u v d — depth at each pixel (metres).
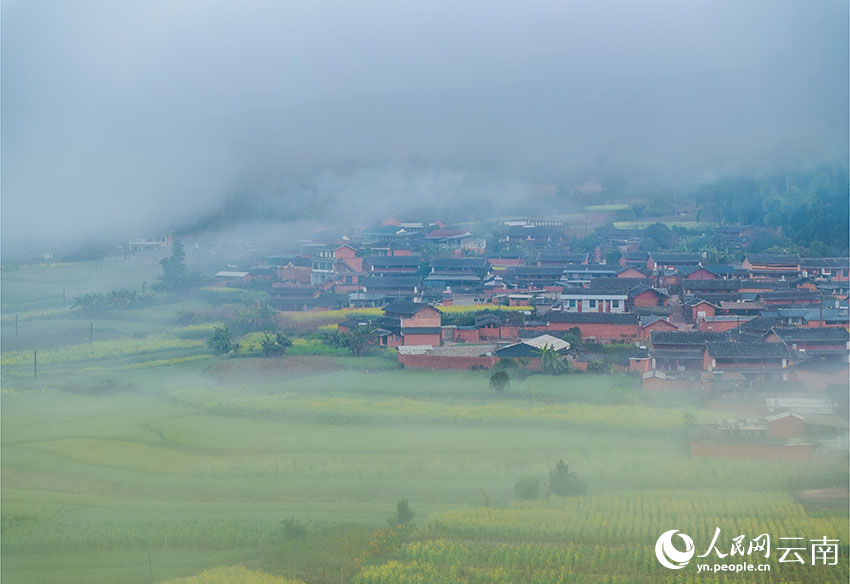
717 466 67.31
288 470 70.50
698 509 59.78
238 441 78.12
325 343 119.44
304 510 63.84
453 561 54.59
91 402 93.69
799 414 77.12
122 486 69.50
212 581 52.78
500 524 58.47
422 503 64.38
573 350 107.31
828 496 62.31
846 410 79.00
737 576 52.09
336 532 59.78
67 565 56.84
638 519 58.59
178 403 92.50
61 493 68.81
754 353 92.75
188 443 78.19
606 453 71.81
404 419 82.31
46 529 61.50
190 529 60.28
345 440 77.62
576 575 52.59
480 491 65.88
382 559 55.44
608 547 56.12
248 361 108.50
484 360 101.38
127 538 59.47
